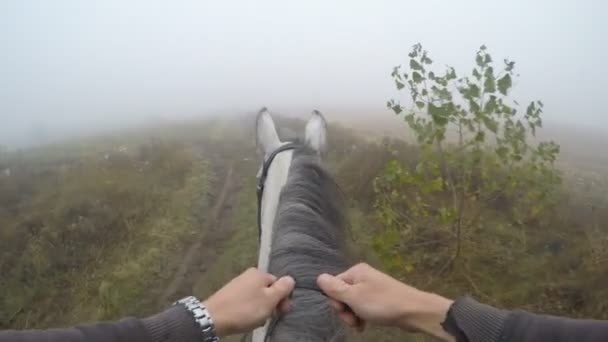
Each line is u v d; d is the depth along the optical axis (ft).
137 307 22.80
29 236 30.76
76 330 2.99
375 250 17.16
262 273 4.46
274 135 10.19
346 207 8.00
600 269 17.02
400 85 16.16
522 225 19.04
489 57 15.28
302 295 5.38
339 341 5.19
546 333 2.97
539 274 17.98
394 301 3.95
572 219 20.43
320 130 10.15
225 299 4.00
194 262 26.23
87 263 27.71
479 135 16.01
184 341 3.31
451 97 15.70
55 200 35.19
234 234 29.30
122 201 33.71
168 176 41.06
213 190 38.29
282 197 7.39
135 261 26.55
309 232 6.55
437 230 19.03
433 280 17.99
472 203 19.11
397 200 18.83
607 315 15.78
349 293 4.10
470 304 3.48
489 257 18.79
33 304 25.25
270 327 5.15
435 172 16.33
